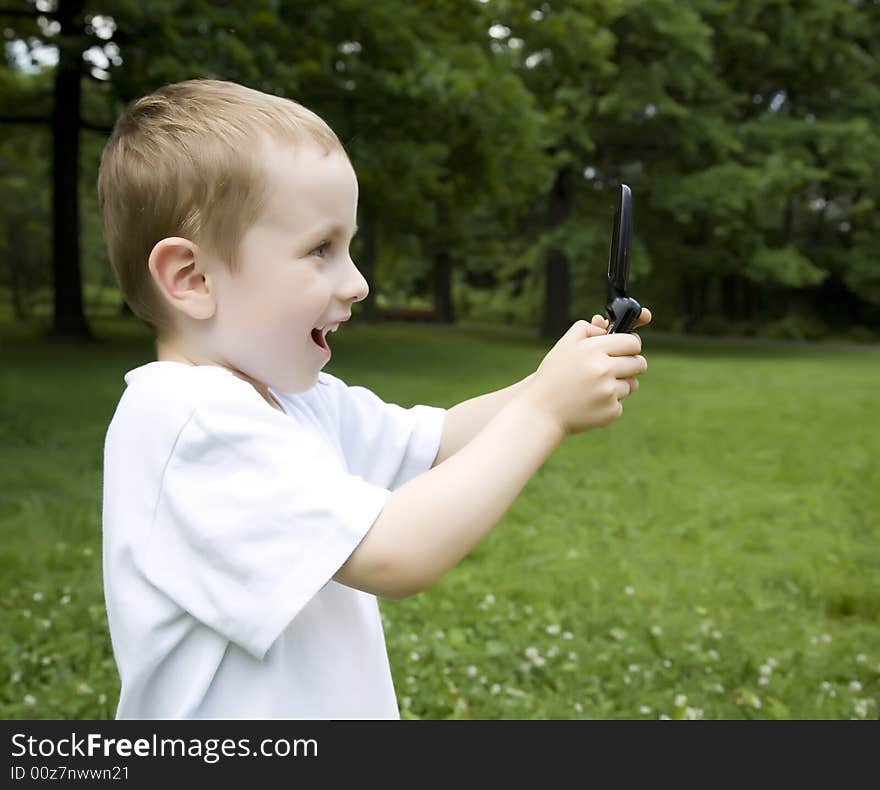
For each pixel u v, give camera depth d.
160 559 1.00
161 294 1.09
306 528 0.96
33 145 23.09
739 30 21.81
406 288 45.50
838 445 8.49
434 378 13.19
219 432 0.99
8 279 28.50
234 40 9.84
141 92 11.06
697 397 12.12
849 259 27.22
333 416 1.33
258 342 1.06
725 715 3.00
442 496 0.96
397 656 3.32
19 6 15.26
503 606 3.95
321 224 1.05
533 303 35.62
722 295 31.56
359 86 12.87
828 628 4.02
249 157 1.02
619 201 1.09
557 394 1.02
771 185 21.16
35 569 4.20
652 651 3.57
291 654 1.05
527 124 14.27
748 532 5.46
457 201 17.09
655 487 6.50
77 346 15.02
